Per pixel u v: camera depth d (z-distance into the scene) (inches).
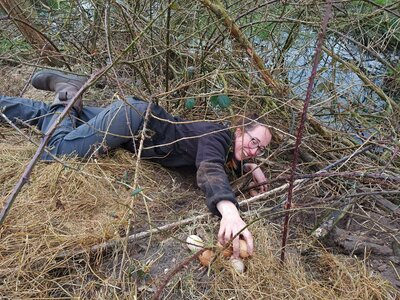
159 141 97.0
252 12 132.3
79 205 86.7
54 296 72.4
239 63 124.4
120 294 72.2
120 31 132.0
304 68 136.3
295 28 138.3
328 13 60.6
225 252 74.7
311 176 85.0
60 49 152.3
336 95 115.5
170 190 95.4
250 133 91.8
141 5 137.3
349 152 112.1
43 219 83.1
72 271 76.1
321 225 88.7
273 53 135.6
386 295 74.7
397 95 150.6
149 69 131.0
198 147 88.8
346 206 93.7
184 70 120.8
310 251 82.8
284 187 90.5
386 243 87.7
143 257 78.2
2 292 70.9
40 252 76.5
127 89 124.8
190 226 83.3
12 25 163.6
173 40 128.3
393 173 102.2
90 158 93.9
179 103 120.6
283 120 115.4
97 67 136.8
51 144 98.7
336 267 79.0
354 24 157.5
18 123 107.5
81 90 70.6
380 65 167.5
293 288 73.4
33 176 92.3
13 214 83.4
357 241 86.1
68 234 80.4
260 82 118.1
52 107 105.1
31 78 121.0
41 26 154.9
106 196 89.6
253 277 73.7
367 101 141.5
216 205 77.9
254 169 92.4
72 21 155.6
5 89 132.9
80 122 105.7
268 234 83.7
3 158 97.1
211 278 74.1
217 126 94.7
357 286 75.6
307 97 64.2
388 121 118.3
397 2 137.9
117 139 97.5
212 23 113.3
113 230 80.8
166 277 69.6
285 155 112.7
